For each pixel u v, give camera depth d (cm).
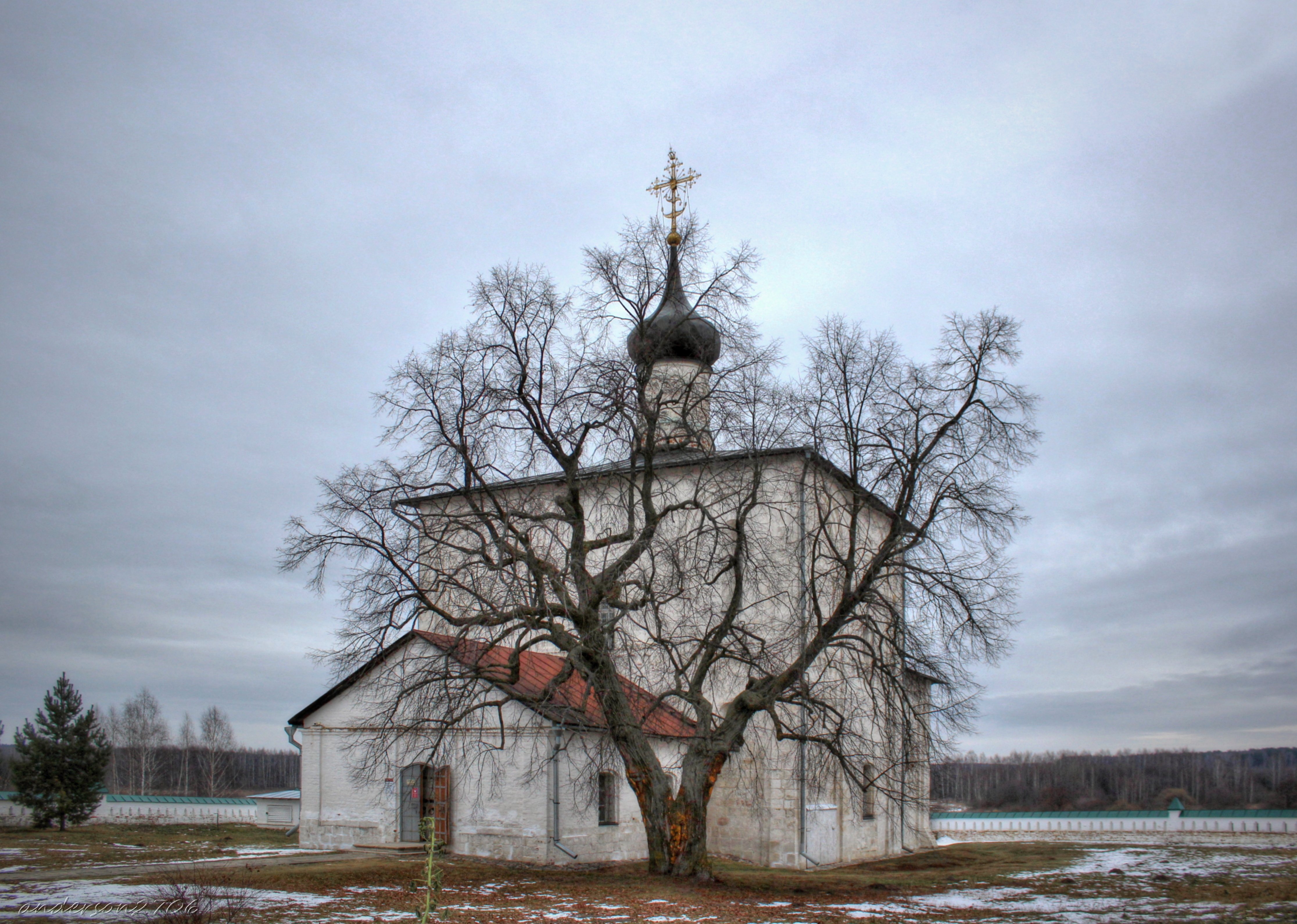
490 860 2541
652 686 2880
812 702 2303
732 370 2280
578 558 2170
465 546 2623
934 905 1952
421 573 2247
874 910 1852
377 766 2523
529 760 2566
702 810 2225
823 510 2844
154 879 1972
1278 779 9988
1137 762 10800
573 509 2209
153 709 8731
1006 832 4916
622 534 2331
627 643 2339
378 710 2731
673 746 2927
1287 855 3225
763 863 2900
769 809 2919
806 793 2919
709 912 1758
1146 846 3738
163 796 4850
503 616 2136
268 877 2056
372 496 2166
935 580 2262
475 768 2628
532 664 2967
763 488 2934
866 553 3194
